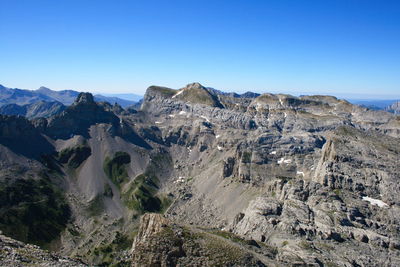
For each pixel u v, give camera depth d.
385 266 144.25
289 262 122.69
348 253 150.00
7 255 72.50
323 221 177.25
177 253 87.31
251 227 187.88
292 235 166.75
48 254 83.19
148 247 88.62
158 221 105.44
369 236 162.12
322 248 152.75
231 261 87.38
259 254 121.19
